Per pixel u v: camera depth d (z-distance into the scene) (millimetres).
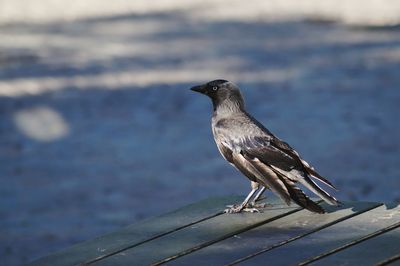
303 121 19312
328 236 5809
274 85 23500
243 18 37969
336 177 14984
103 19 39281
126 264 5453
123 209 13648
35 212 13617
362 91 22203
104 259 5547
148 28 36125
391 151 16516
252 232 5996
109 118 20281
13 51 30906
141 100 22203
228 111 7668
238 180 15070
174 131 18828
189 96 22438
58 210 13688
